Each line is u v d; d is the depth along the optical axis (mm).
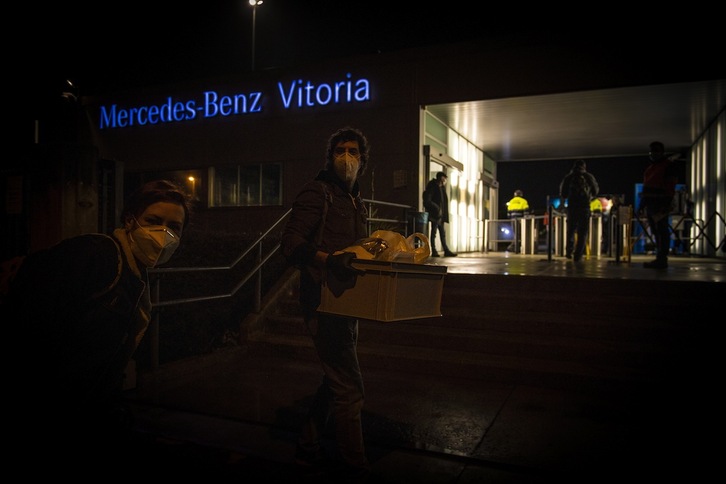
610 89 11117
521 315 5996
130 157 15633
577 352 5230
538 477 3203
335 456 3510
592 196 10375
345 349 3039
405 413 4262
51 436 2258
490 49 11688
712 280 6195
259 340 6223
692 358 4922
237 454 3480
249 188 14211
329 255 2812
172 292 6156
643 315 5754
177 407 4402
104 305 2197
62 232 4469
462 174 15656
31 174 4574
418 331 5898
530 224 15570
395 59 12406
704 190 15461
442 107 12539
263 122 13836
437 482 3129
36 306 2043
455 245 15070
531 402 4543
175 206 2387
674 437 3791
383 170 12438
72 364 2135
